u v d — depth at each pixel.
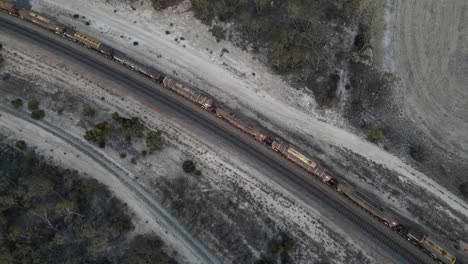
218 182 88.94
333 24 106.50
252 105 98.12
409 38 104.44
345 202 85.69
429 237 81.81
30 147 94.62
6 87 103.12
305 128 95.00
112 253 82.38
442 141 91.81
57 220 85.31
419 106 95.88
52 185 86.50
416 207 85.19
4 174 90.19
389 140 92.31
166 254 82.25
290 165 90.19
